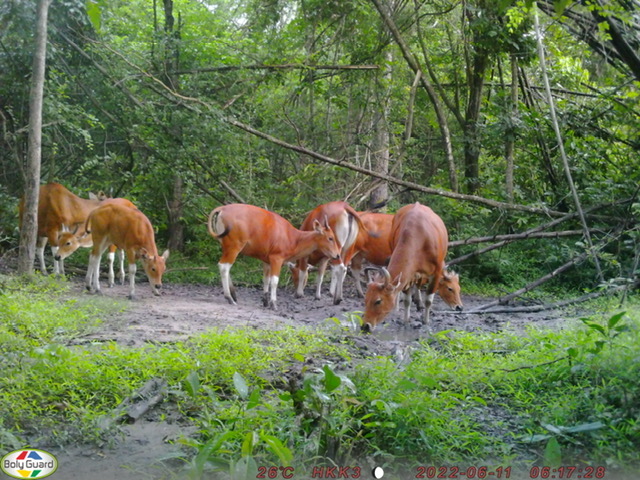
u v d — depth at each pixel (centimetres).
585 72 1722
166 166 1500
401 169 1716
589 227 1427
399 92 1734
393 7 1638
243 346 701
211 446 409
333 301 1212
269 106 1758
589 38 1285
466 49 1633
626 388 523
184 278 1443
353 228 1246
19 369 566
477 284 1490
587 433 493
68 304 908
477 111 1672
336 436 454
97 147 1577
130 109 1448
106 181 1569
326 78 1792
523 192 1581
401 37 1569
